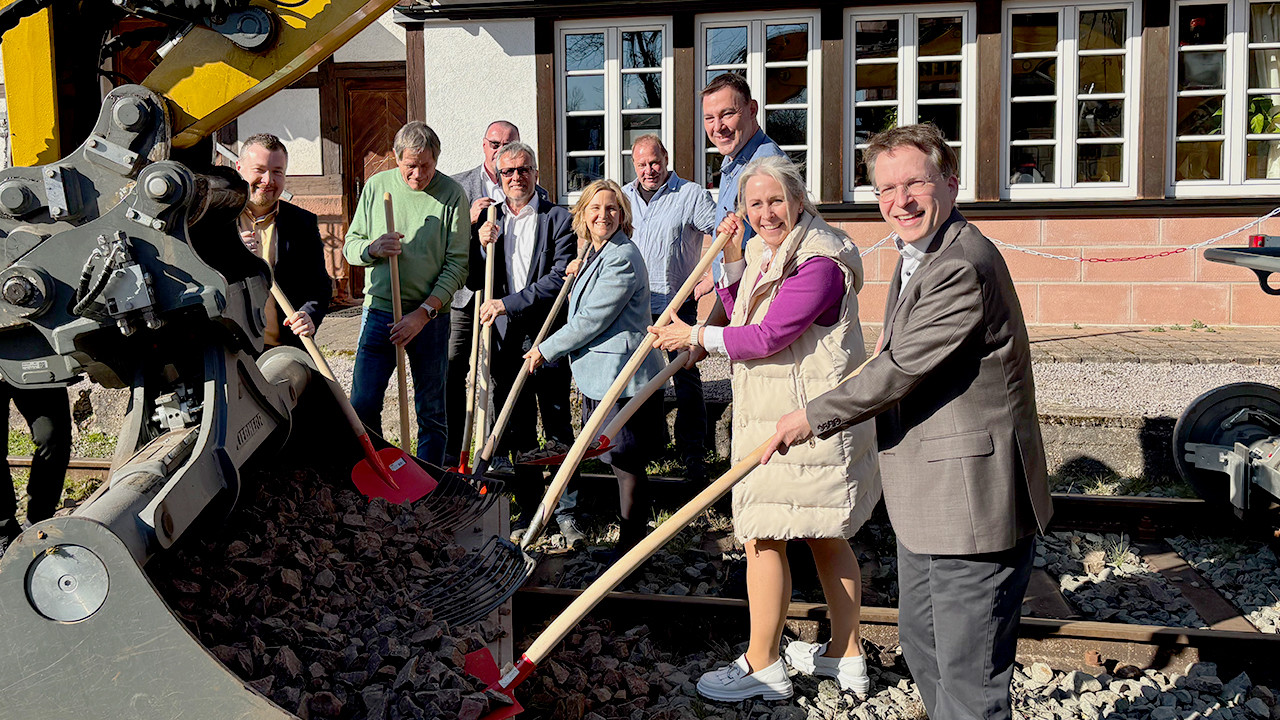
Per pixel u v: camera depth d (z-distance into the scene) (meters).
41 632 2.31
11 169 2.70
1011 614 2.71
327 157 12.33
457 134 10.13
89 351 2.85
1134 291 9.72
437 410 5.29
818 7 9.60
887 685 3.63
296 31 2.98
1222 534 5.23
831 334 3.29
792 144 9.88
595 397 4.52
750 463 2.93
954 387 2.67
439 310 5.20
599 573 4.70
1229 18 9.49
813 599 4.46
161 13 2.94
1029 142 9.80
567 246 5.34
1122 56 9.62
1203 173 9.75
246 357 3.29
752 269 3.60
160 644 2.32
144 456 2.81
